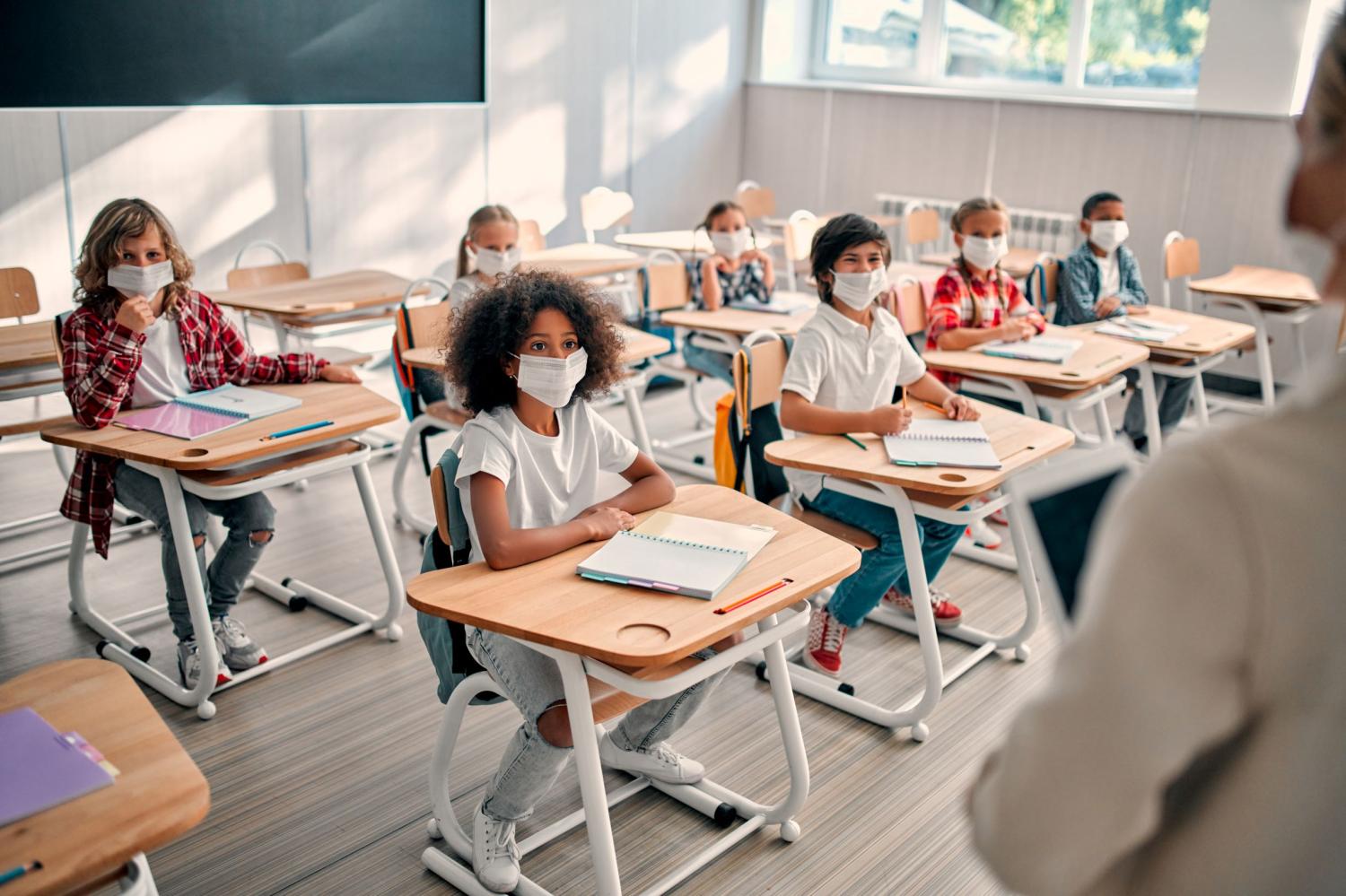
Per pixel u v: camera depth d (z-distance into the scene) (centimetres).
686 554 189
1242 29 555
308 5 517
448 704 208
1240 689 64
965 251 369
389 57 552
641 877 210
